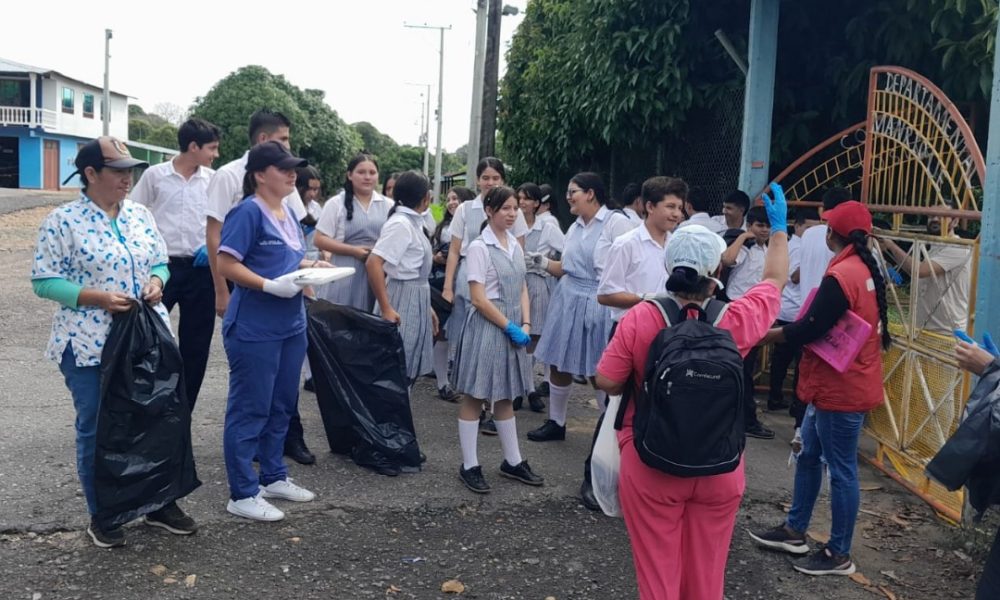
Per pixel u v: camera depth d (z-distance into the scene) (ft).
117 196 12.17
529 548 13.52
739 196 21.86
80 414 12.20
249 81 131.64
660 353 8.95
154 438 12.17
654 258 15.15
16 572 11.71
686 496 9.43
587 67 31.78
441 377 22.03
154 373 12.13
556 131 38.11
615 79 29.27
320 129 143.02
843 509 12.82
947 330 15.87
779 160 27.40
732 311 9.64
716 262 9.45
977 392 9.39
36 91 131.23
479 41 50.78
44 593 11.23
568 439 19.25
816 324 12.35
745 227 22.33
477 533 13.97
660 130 29.04
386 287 16.97
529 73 42.68
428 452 17.80
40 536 12.75
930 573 13.21
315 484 15.52
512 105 47.75
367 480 15.90
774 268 10.26
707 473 8.82
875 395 12.51
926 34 23.95
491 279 15.70
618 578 12.68
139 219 12.77
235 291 13.57
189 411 12.72
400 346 16.56
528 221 22.63
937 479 9.25
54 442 16.88
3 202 84.28
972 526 13.99
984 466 9.12
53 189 136.36
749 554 13.67
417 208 17.15
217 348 27.27
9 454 16.07
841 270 12.39
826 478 17.03
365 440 16.12
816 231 19.15
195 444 17.29
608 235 17.24
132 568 11.98
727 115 26.84
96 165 11.93
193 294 16.42
